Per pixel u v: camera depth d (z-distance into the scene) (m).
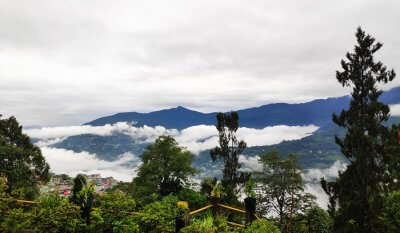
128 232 6.57
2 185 6.78
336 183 22.73
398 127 20.23
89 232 6.73
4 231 6.09
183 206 6.87
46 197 6.75
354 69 23.95
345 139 22.94
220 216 7.78
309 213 28.97
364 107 23.30
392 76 23.25
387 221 10.55
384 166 21.48
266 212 29.67
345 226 17.69
